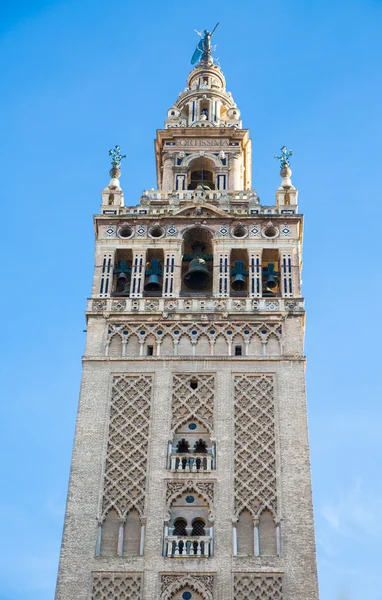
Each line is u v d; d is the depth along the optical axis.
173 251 66.62
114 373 60.16
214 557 52.59
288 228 67.38
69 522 53.94
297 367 60.25
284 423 57.66
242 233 67.44
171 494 55.09
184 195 71.81
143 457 56.50
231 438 57.19
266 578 51.81
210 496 54.94
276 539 53.31
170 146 77.75
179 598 51.47
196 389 59.47
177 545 53.19
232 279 65.88
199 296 64.00
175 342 61.69
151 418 58.19
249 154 80.94
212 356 60.81
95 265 65.88
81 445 56.94
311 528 53.47
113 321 62.81
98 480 55.56
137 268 65.69
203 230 67.81
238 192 71.81
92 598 51.38
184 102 83.06
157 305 63.53
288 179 71.25
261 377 59.81
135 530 53.97
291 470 55.69
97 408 58.56
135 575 52.06
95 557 52.75
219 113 82.12
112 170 72.44
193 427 58.09
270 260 67.25
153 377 60.00
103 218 68.12
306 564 52.19
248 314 62.81
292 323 62.47
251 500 54.69
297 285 64.62
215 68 86.50
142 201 70.38
